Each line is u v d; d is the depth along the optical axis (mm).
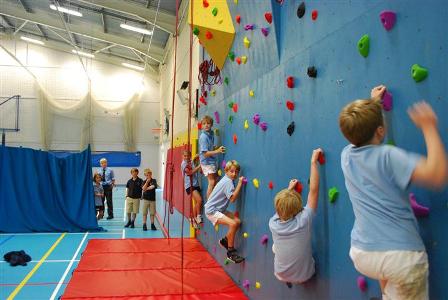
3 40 16812
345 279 1905
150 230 7109
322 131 2135
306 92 2334
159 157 17594
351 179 1458
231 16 3930
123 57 17453
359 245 1397
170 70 13477
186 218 8547
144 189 7109
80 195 7109
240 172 3672
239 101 3738
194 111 7203
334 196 1977
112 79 17844
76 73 17375
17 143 16734
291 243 2168
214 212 3756
